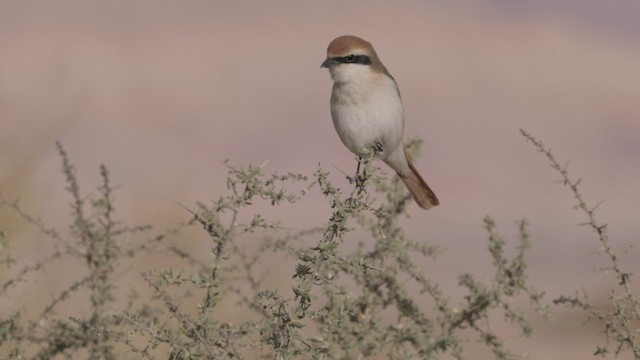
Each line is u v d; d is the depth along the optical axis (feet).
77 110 107.65
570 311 56.95
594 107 128.47
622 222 93.61
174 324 23.00
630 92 133.59
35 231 32.63
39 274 29.89
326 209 88.99
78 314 31.35
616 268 25.36
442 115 123.75
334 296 24.75
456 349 27.71
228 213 82.58
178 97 119.44
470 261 75.46
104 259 25.71
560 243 83.15
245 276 27.55
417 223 89.25
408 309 28.27
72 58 123.85
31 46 125.18
